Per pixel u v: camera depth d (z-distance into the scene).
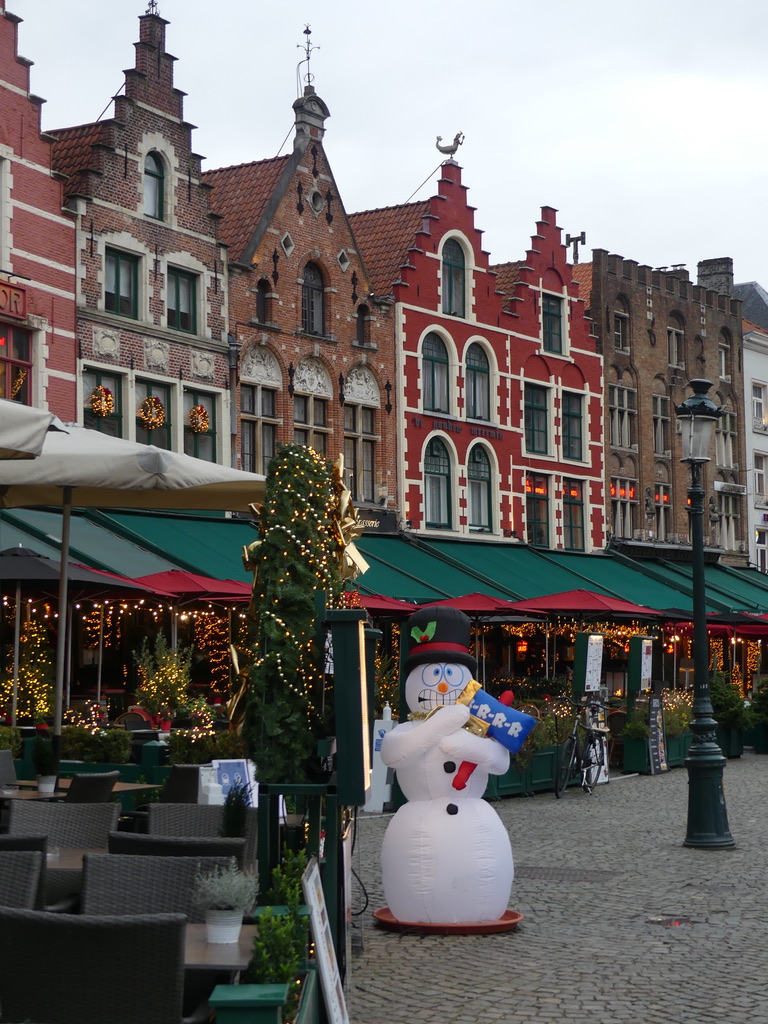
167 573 21.14
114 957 5.58
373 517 32.19
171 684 19.61
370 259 35.22
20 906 6.56
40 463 11.04
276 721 8.20
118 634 25.62
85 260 25.31
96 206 25.56
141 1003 5.56
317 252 31.11
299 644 8.27
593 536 40.09
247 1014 5.68
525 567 34.78
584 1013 8.41
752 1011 8.47
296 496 8.50
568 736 21.64
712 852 15.07
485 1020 8.24
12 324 23.75
